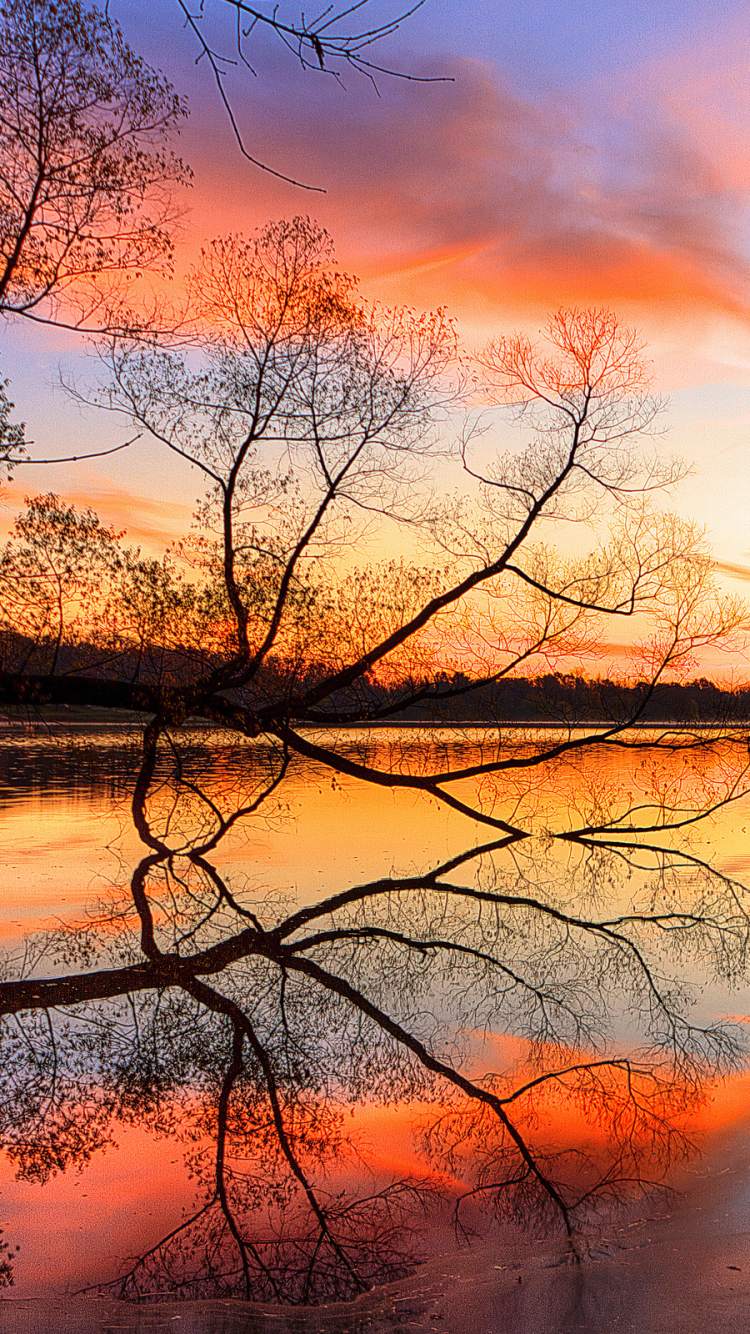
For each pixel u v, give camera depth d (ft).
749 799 98.48
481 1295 14.67
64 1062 27.07
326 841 70.28
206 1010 31.89
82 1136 22.24
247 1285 15.42
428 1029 29.78
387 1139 21.63
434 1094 24.34
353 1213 18.06
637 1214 17.33
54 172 40.29
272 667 54.95
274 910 47.83
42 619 44.21
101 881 52.49
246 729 54.70
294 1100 24.22
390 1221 17.58
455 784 110.42
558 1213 17.61
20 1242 17.29
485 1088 24.66
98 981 35.19
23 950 39.06
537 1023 30.19
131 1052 27.91
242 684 52.42
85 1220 18.08
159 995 33.58
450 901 50.57
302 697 55.06
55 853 60.03
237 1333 13.83
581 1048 27.61
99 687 49.11
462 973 36.81
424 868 60.03
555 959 39.06
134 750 65.67
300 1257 16.30
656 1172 19.12
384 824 80.59
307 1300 14.85
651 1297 14.24
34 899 47.91
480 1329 13.70
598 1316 13.75
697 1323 13.33
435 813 88.74
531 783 105.81
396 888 53.67
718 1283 14.49
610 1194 18.21
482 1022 30.40
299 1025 30.35
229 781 95.30
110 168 40.37
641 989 34.30
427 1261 15.92
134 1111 23.70
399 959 38.96
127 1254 16.75
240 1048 28.19
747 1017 30.76
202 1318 14.47
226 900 49.60
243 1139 21.89
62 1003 32.50
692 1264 15.21
